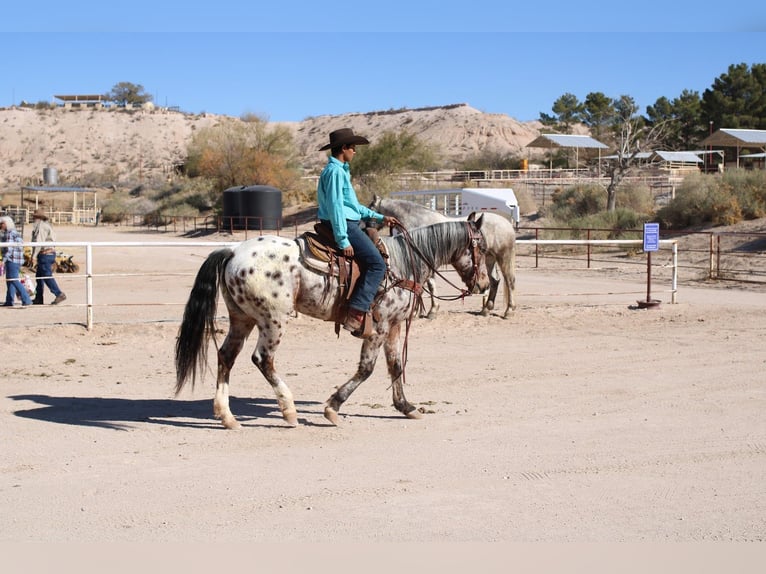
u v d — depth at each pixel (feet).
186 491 20.63
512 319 51.90
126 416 28.66
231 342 27.35
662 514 19.10
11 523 18.45
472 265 29.14
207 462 23.22
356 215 26.89
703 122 264.93
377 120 517.14
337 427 27.25
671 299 61.82
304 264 26.17
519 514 19.06
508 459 23.44
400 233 28.25
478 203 127.75
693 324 50.42
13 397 31.42
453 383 34.37
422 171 222.48
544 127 394.52
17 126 472.03
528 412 29.25
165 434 26.30
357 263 26.63
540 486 21.06
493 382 34.50
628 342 44.34
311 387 33.71
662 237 108.47
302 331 47.14
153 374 36.35
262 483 21.27
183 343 26.48
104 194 291.58
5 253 56.03
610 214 127.34
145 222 212.64
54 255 56.85
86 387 33.53
